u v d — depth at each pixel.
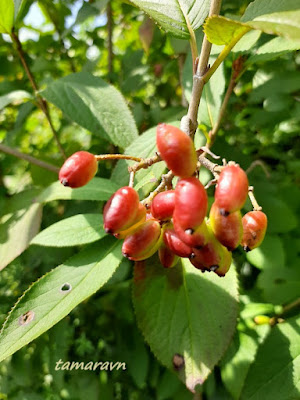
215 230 0.05
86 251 0.08
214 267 0.06
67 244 0.07
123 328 0.13
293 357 0.08
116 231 0.06
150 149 0.08
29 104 0.13
